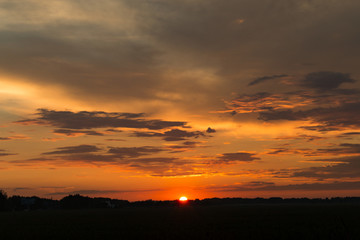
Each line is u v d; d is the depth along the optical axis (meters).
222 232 49.78
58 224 74.88
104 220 88.25
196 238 44.22
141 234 49.69
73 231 56.47
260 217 92.00
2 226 70.00
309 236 44.16
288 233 47.16
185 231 52.28
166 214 127.19
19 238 48.44
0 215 134.50
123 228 61.56
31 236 50.09
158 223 72.50
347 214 103.94
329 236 43.41
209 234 47.56
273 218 85.44
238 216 101.00
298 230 50.56
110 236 48.31
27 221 88.00
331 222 66.75
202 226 62.34
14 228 64.50
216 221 76.81
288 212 127.25
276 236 44.31
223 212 143.00
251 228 56.78
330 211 132.75
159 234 49.06
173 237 45.28
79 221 85.69
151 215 118.44
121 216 113.12
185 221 78.75
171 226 63.50
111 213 146.38
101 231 55.81
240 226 61.06
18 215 133.25
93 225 69.94
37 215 131.50
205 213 133.00
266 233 47.75
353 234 43.03
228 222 72.94
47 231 57.41
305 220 74.56
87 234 51.12
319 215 98.44
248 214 114.88
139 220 85.62
